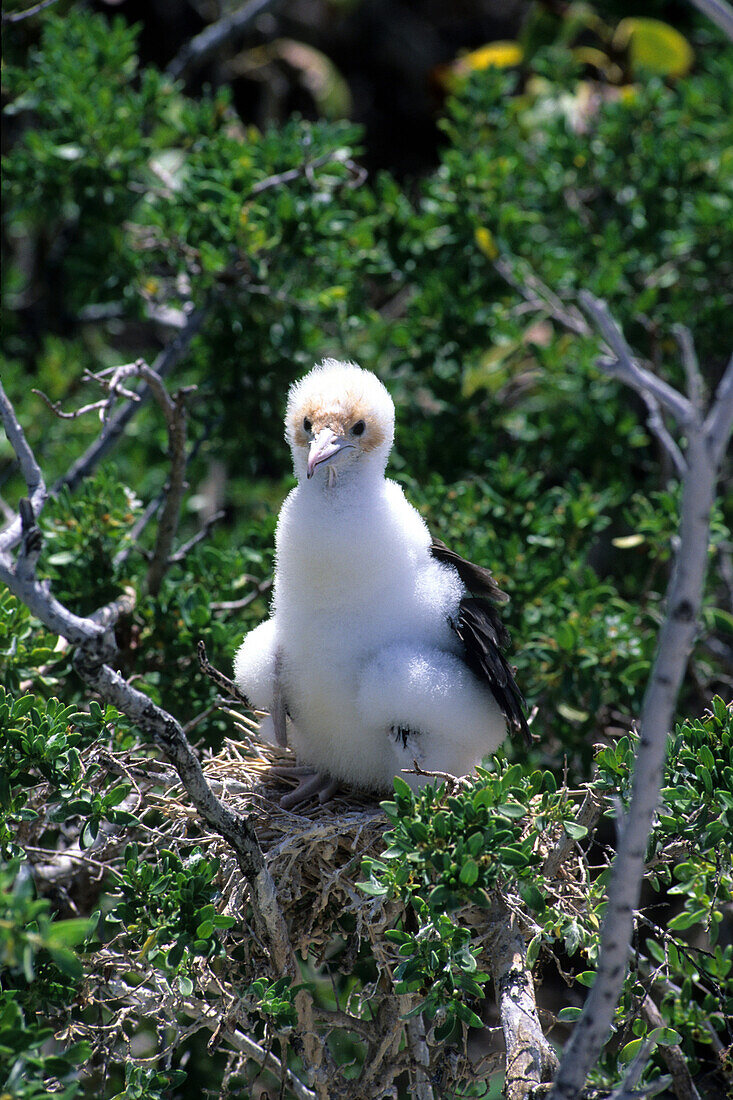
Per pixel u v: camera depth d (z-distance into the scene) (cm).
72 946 692
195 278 1205
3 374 1438
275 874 783
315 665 847
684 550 501
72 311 1441
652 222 1445
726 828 698
